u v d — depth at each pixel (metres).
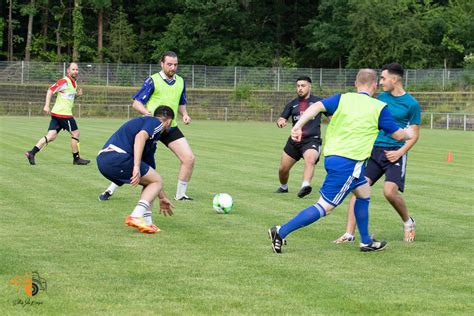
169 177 19.98
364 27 81.19
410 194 17.36
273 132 45.56
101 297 7.86
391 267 9.62
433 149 33.34
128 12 92.25
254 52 88.38
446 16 84.19
